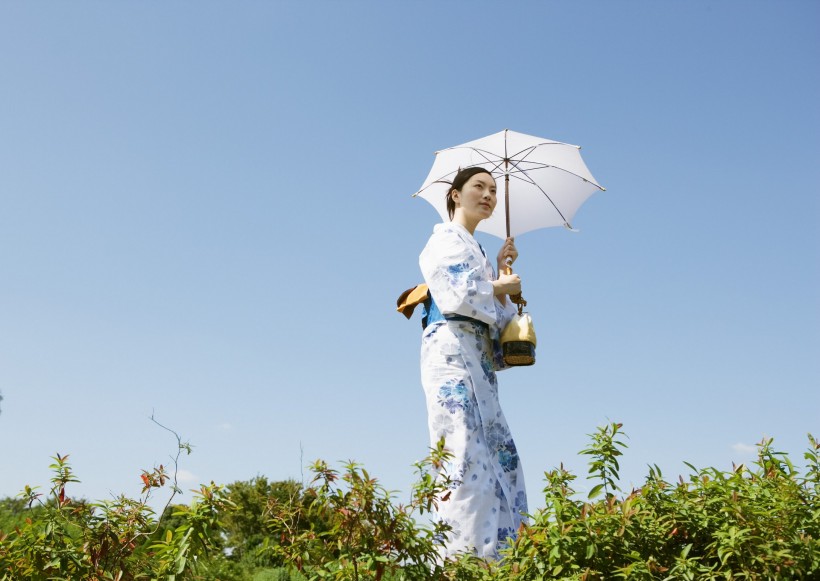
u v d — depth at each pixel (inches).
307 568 119.7
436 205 231.3
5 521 146.9
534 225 234.5
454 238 187.8
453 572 123.0
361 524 114.7
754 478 125.4
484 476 172.2
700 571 111.3
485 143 230.8
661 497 123.8
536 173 232.1
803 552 111.3
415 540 117.6
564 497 122.8
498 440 180.1
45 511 118.0
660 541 117.3
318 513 118.8
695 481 125.2
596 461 130.4
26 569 113.4
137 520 122.0
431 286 184.1
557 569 112.7
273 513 123.2
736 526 112.6
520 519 176.7
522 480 181.6
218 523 115.8
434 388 179.8
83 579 115.6
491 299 183.9
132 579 117.0
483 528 167.6
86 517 119.5
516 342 186.1
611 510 117.4
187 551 113.4
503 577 120.0
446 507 169.5
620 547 116.0
